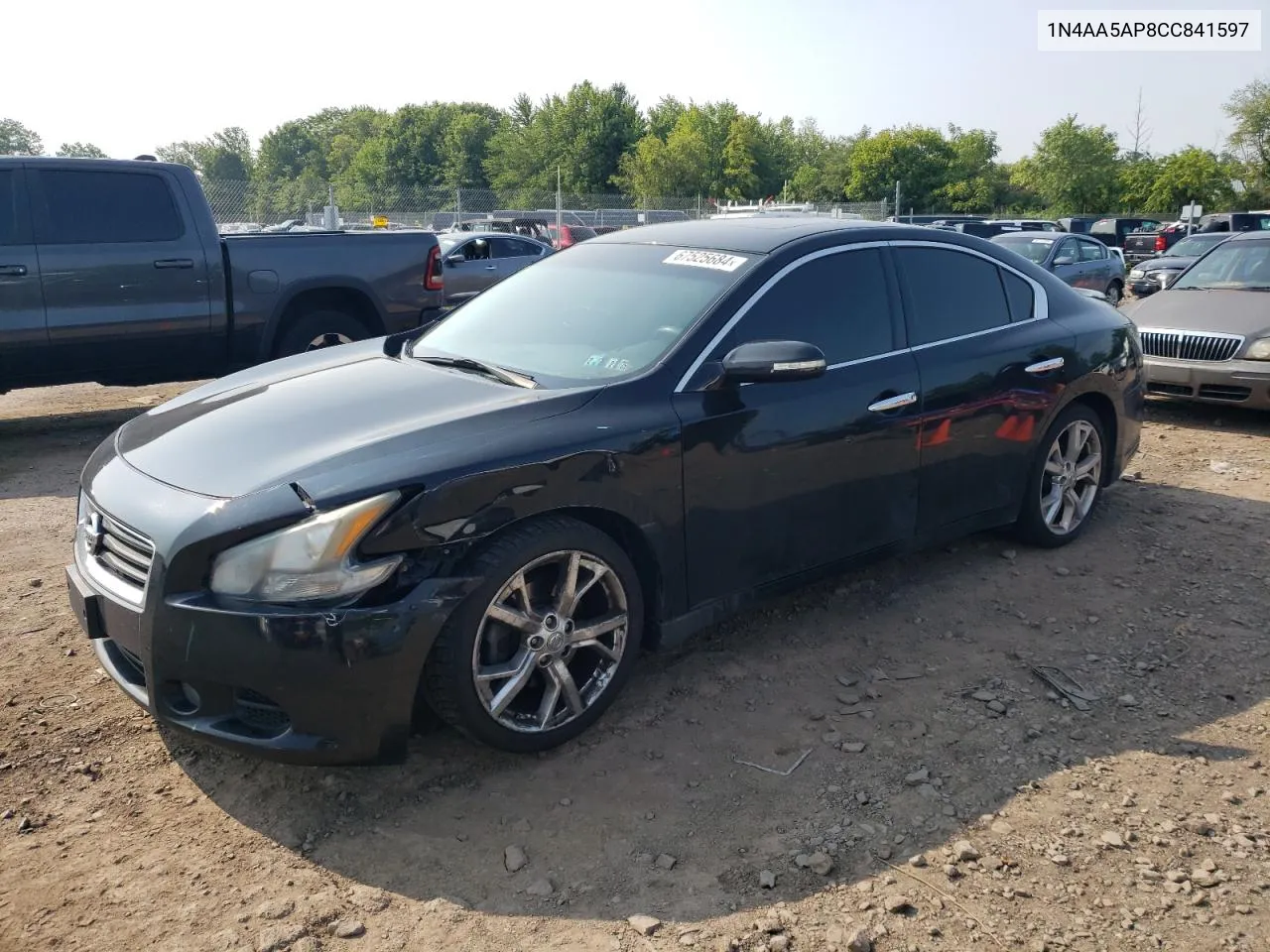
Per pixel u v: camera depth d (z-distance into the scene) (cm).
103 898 263
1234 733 343
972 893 265
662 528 341
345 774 316
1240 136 5409
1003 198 7406
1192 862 277
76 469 684
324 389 368
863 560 414
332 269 825
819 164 7412
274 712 287
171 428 350
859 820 296
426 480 289
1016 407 457
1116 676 382
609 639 336
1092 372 494
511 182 6706
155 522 289
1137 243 3191
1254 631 420
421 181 7931
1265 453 711
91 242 727
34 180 708
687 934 251
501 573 299
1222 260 912
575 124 6444
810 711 356
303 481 288
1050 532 500
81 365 739
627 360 362
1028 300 484
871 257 419
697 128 6894
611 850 283
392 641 280
